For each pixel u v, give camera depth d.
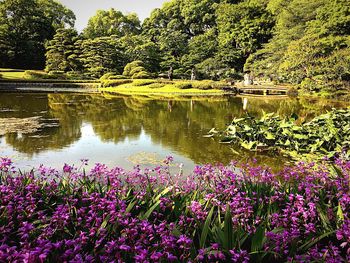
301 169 4.24
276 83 32.19
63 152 7.42
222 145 8.51
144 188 3.17
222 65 37.72
